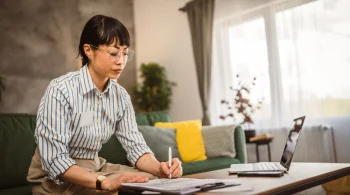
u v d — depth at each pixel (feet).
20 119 6.98
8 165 6.37
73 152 4.54
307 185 3.76
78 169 3.86
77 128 4.34
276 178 3.86
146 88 15.08
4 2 13.57
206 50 13.14
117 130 5.08
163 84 15.07
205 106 12.98
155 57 16.37
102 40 4.08
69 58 15.15
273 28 11.69
